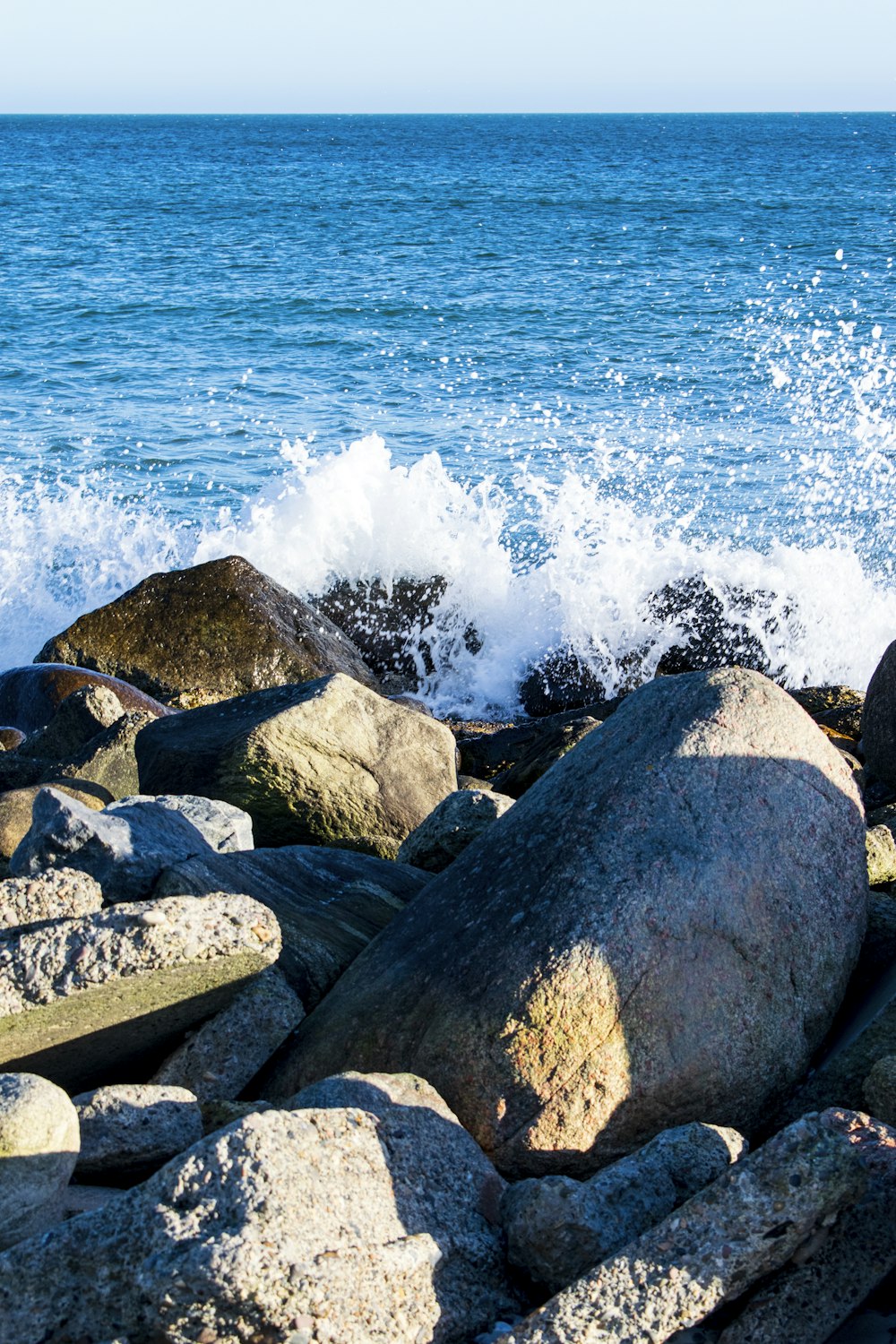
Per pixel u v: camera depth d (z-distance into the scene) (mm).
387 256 32312
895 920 3635
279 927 3336
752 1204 2395
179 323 23453
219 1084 3268
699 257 30766
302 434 15648
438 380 18516
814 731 3445
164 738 5438
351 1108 2600
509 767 7047
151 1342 2234
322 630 9008
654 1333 2330
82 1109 2811
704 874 3082
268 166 79250
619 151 97188
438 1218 2572
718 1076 2973
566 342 20781
